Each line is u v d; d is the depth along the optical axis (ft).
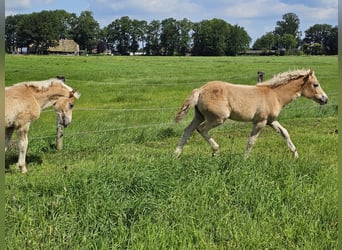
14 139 24.61
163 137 28.19
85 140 25.29
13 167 20.67
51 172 19.06
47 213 14.05
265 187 16.06
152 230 12.63
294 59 151.53
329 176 17.63
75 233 12.81
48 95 21.43
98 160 19.80
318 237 12.96
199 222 13.48
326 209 14.38
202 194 15.43
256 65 116.26
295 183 16.63
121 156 21.59
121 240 12.32
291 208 14.80
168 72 92.07
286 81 23.08
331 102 41.01
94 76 78.95
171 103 43.98
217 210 14.42
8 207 13.94
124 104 43.34
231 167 17.99
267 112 22.61
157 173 16.94
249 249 12.27
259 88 22.74
